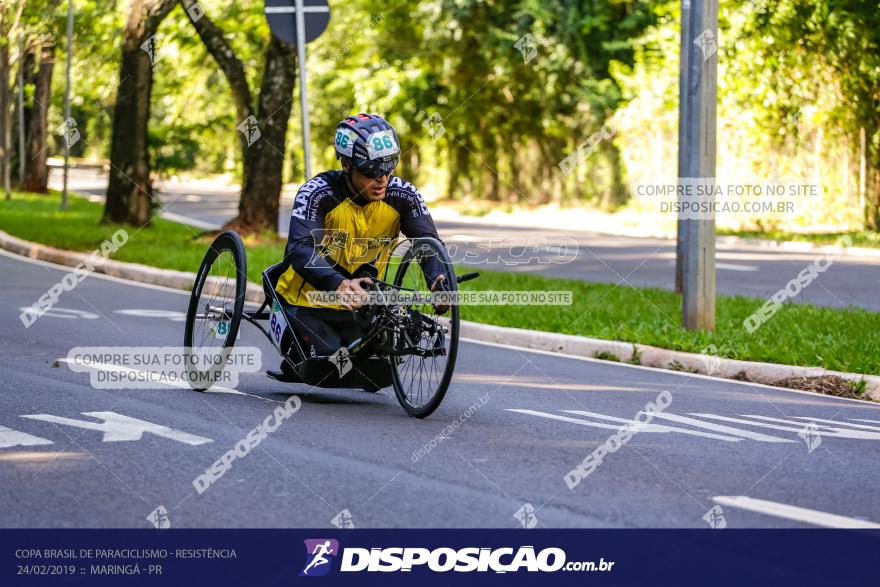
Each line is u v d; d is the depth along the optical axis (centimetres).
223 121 4788
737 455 1078
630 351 1759
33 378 1399
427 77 7106
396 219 1259
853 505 905
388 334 1222
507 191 6994
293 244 1216
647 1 5284
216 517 846
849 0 4188
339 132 1220
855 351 1641
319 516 851
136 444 1059
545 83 6169
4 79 6306
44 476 943
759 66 4394
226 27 4291
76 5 5238
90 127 10969
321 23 2219
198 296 1358
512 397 1384
